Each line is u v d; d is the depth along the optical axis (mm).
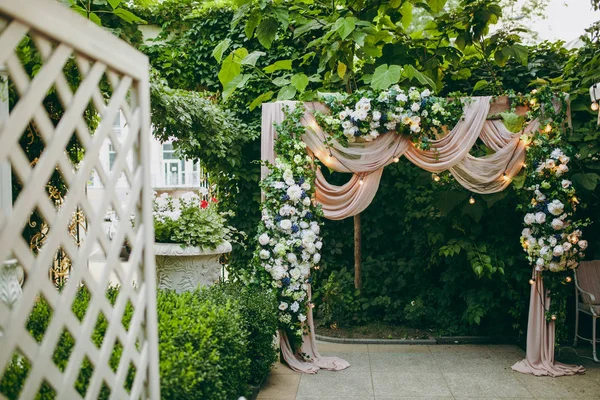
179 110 5125
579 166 5051
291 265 4711
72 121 1385
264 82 6246
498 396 4113
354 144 4781
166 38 6355
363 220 6434
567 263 4652
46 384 2115
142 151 1798
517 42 5477
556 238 4676
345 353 5309
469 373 4672
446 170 5266
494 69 5910
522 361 4836
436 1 5141
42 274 1294
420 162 4812
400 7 5402
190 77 6336
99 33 1515
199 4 6324
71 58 3359
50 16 1288
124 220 1682
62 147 1348
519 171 4863
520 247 5695
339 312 6090
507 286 5668
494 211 5715
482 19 5133
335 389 4281
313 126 4773
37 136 4598
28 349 1270
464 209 5438
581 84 4812
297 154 4699
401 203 6363
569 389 4246
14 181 4480
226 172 6242
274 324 4309
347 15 4828
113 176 1605
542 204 4719
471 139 4703
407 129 4691
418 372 4703
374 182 4867
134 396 1764
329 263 6488
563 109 4719
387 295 6258
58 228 1347
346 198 4926
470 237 5648
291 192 4570
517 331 5785
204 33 6270
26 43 3115
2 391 2078
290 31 6195
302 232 4672
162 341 2707
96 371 1546
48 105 4535
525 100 4734
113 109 1604
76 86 3689
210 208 5129
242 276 4801
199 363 2576
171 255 4539
